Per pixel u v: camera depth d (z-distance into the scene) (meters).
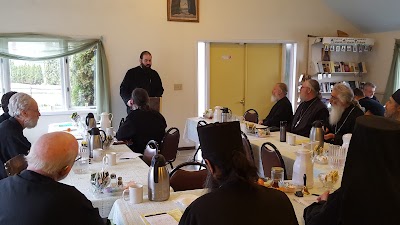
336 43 6.94
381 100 7.25
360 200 1.23
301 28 7.08
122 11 5.91
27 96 2.71
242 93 7.00
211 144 1.26
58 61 5.73
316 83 4.19
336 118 3.69
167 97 6.34
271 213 1.20
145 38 6.08
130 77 5.66
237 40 6.67
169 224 1.67
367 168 1.21
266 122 4.87
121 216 1.76
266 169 2.96
